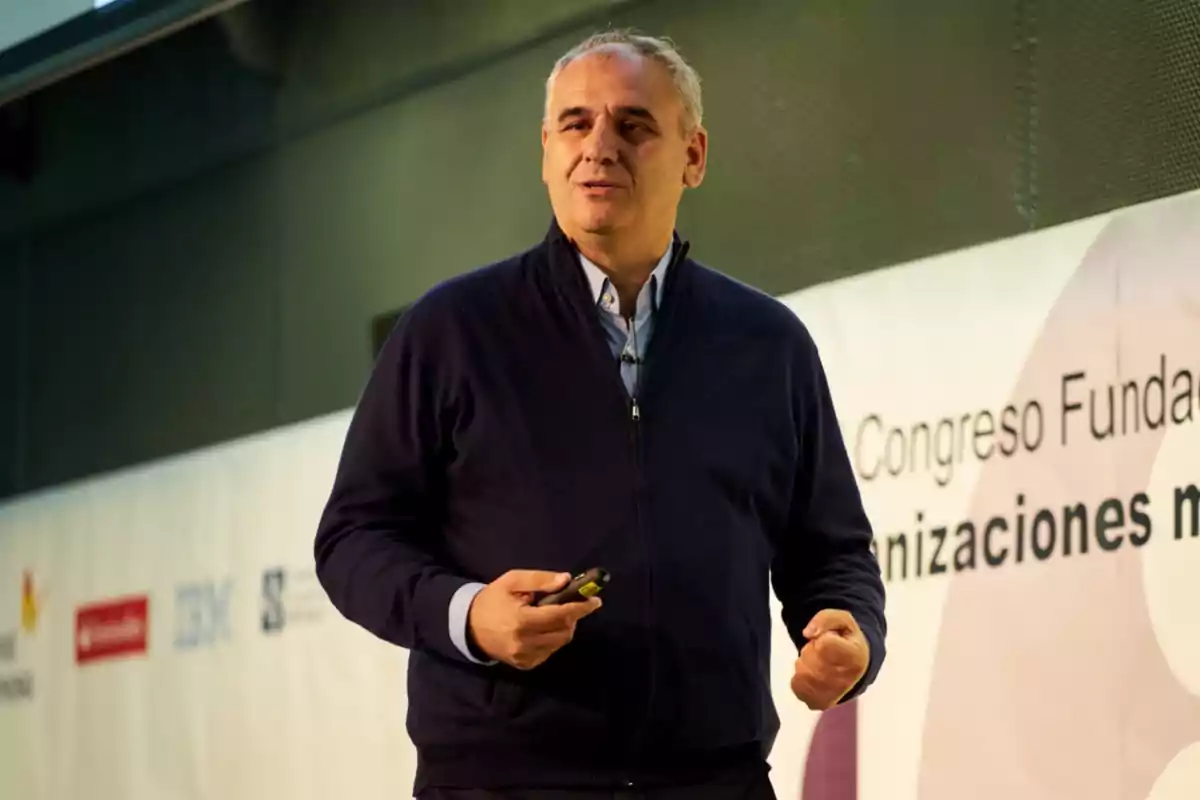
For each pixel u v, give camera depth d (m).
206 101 14.68
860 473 9.35
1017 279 8.78
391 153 13.22
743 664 5.29
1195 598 7.79
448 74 12.82
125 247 15.45
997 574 8.61
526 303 5.51
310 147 13.88
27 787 14.83
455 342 5.43
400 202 13.10
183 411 14.68
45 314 16.22
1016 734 8.40
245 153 14.39
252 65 14.30
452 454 5.41
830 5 10.61
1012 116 9.60
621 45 5.59
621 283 5.59
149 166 15.22
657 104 5.47
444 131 12.84
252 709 12.70
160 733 13.52
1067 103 9.35
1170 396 8.02
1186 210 8.11
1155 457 8.02
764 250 10.77
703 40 11.28
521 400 5.34
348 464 5.48
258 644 12.73
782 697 9.53
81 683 14.45
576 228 5.46
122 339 15.38
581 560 5.18
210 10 12.47
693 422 5.41
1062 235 8.61
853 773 9.09
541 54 12.19
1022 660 8.43
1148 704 7.92
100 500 14.53
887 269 9.41
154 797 13.48
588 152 5.37
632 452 5.31
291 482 12.66
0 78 13.91
